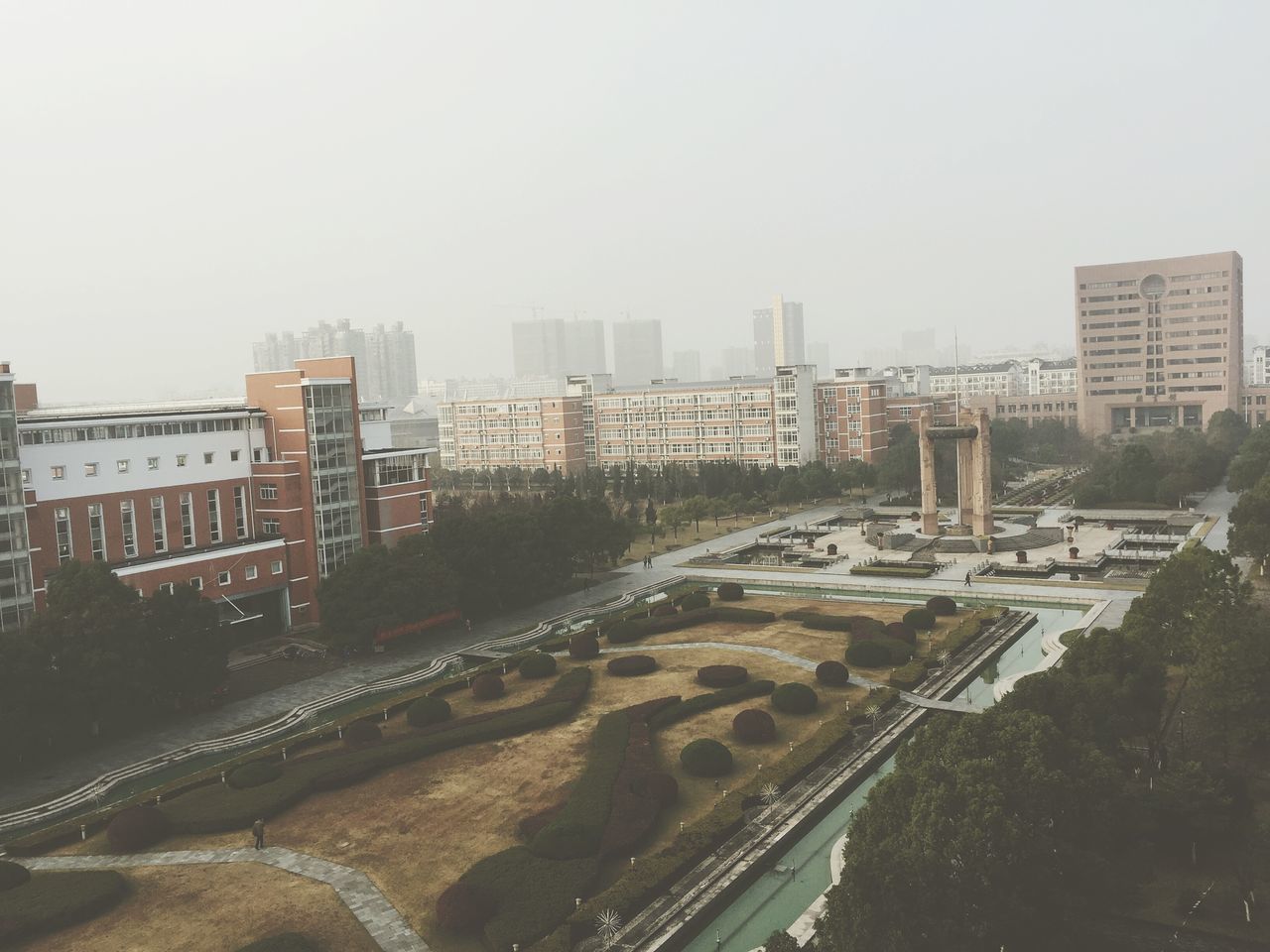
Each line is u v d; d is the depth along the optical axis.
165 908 36.69
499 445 199.75
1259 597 74.69
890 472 150.88
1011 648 70.38
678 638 75.19
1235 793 37.94
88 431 71.69
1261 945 30.97
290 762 50.38
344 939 34.09
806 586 96.19
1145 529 115.50
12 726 51.22
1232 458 163.50
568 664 68.81
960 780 29.81
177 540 77.69
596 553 101.88
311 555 83.00
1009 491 156.50
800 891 38.06
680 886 37.25
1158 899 33.88
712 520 143.00
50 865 41.28
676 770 48.75
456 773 49.31
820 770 48.06
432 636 80.06
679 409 187.12
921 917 27.28
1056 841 29.50
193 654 60.91
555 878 36.78
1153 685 46.31
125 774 52.72
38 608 65.75
